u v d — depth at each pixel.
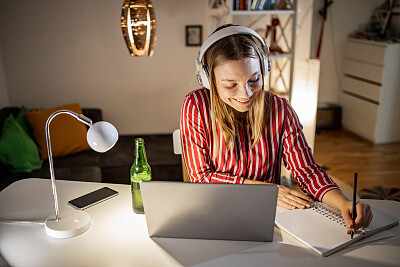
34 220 1.35
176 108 3.93
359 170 3.75
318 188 1.40
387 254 1.13
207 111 1.50
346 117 5.05
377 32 4.78
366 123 4.64
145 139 3.61
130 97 3.85
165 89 3.86
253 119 1.47
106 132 1.22
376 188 3.29
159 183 1.15
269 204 1.13
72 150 3.17
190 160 1.52
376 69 4.38
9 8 3.48
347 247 1.16
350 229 1.19
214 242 1.21
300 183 1.49
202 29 3.70
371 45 4.44
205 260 1.12
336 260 1.11
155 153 3.26
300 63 3.26
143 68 3.78
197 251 1.16
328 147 4.39
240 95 1.30
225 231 1.20
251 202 1.14
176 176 3.11
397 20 4.51
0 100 3.52
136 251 1.16
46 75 3.68
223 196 1.14
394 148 4.37
